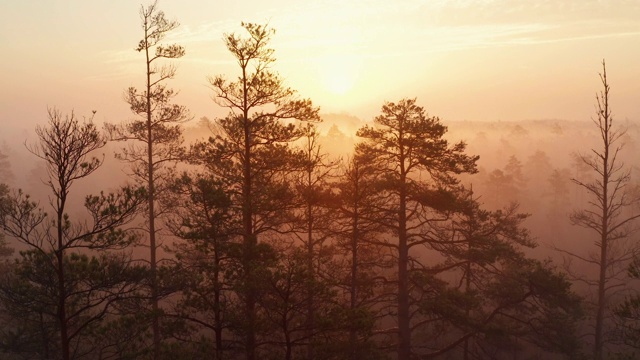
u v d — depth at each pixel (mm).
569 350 19203
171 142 19156
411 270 20406
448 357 26578
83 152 10617
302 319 13820
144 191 11633
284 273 11719
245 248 13766
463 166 19547
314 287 11766
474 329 18656
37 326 12781
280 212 16750
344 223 20062
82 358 14039
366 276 20109
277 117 16406
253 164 16594
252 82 15555
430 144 19141
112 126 18109
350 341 13305
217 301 13586
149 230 18312
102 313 11930
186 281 13836
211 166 16562
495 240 20922
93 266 11312
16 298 11188
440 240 21484
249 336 13156
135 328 12727
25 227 10523
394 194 20484
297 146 17734
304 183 18500
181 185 15617
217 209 14078
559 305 18656
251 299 13516
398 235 21219
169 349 12039
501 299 20688
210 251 14094
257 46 15539
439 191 19672
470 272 22906
